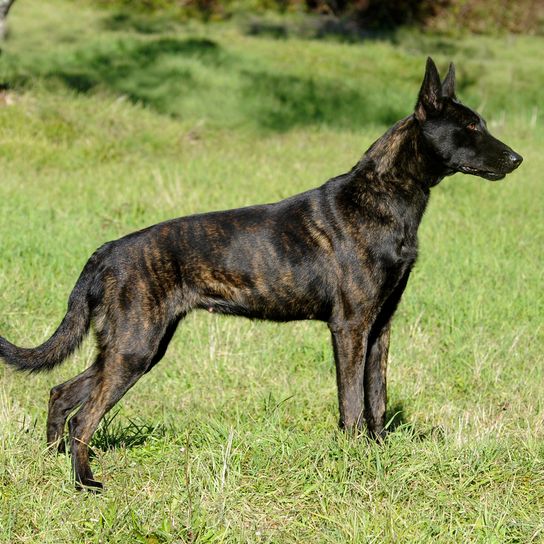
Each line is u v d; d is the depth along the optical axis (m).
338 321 8.88
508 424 9.76
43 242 15.41
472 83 34.16
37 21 40.66
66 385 8.66
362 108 30.70
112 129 25.09
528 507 7.78
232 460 8.43
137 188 19.39
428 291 14.00
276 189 19.39
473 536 7.37
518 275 14.74
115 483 8.20
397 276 8.92
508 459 8.53
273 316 9.05
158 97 29.59
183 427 9.36
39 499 7.70
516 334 12.47
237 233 8.80
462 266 15.28
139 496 7.89
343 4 47.41
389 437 8.85
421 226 17.52
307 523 7.61
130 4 45.75
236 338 12.09
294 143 25.84
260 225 8.88
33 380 10.77
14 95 25.45
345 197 8.91
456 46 42.62
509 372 11.45
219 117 28.78
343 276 8.80
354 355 8.85
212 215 8.94
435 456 8.41
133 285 8.48
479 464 8.35
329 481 8.09
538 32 47.69
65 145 23.02
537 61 39.84
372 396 9.30
